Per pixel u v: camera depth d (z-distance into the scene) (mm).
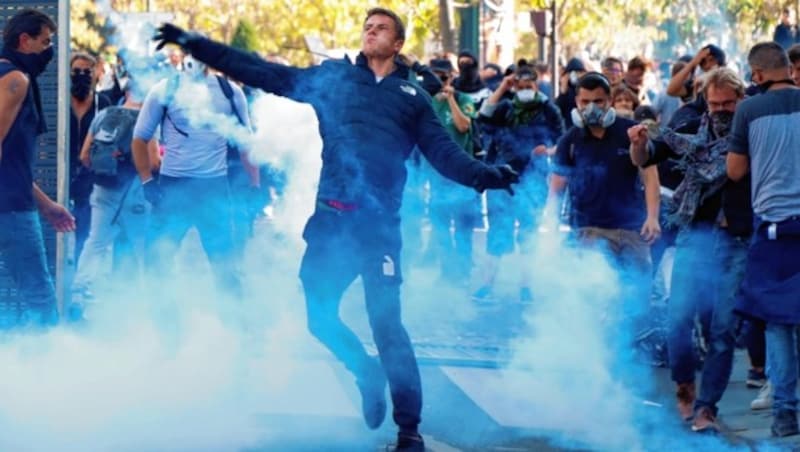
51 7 9656
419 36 31047
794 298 7383
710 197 7891
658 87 17500
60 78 9688
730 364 7867
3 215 8391
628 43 30797
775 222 7410
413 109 7141
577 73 14117
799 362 8094
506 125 12836
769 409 8656
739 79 7852
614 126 9695
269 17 27422
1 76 8227
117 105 12047
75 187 11930
